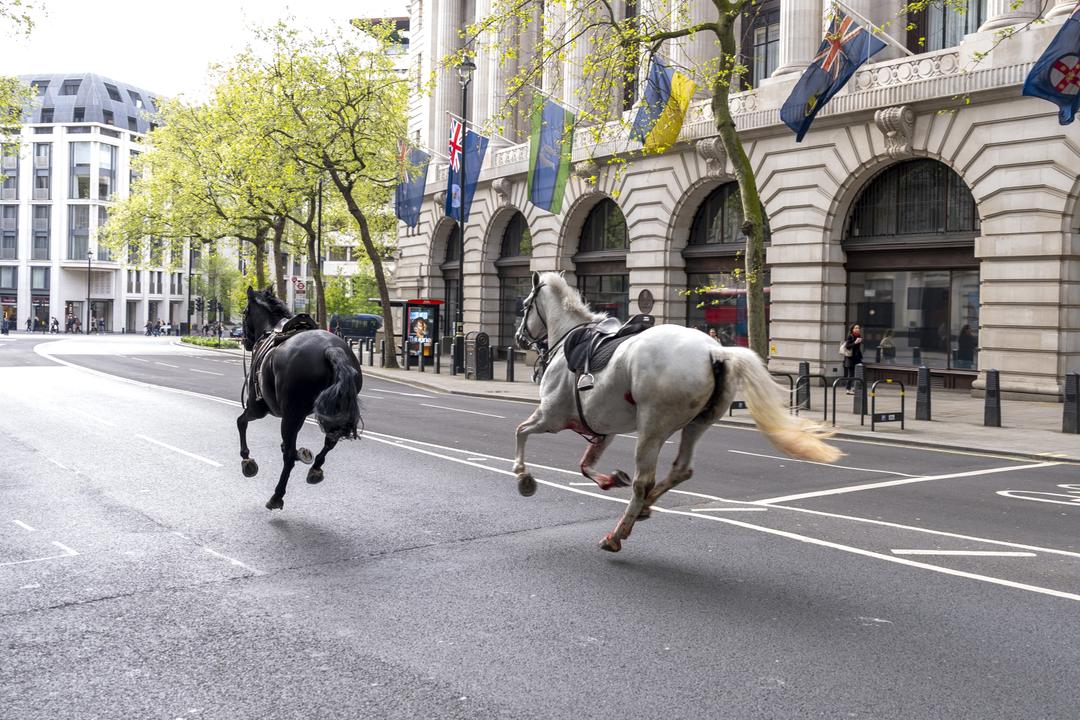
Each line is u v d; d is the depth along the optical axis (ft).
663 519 29.73
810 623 19.39
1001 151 73.61
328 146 113.80
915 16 85.66
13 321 318.65
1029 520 30.45
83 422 54.80
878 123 80.28
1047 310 71.46
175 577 22.65
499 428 55.21
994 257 74.69
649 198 104.99
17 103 107.45
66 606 20.36
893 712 15.05
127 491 33.71
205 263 298.76
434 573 23.08
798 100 77.77
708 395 23.34
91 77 321.52
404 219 129.49
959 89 74.84
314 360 28.60
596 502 32.37
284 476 29.30
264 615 19.81
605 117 71.15
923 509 32.19
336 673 16.62
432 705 15.26
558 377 26.37
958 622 19.51
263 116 112.16
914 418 62.80
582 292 121.90
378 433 51.80
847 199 86.12
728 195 99.50
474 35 70.23
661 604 20.62
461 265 108.58
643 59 80.79
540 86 125.08
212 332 303.68
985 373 75.72
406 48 237.25
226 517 29.43
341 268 219.82
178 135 150.41
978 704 15.37
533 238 127.54
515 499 32.81
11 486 34.58
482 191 140.46
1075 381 55.11
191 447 44.98
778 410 22.88
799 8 89.25
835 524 29.25
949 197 80.48
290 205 132.57
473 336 101.81
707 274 101.71
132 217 161.27
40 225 317.83
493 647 17.92
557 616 19.77
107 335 284.20
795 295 89.20
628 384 24.21
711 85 65.87
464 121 106.22
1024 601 21.01
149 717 14.85
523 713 14.97
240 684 16.14
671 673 16.63
